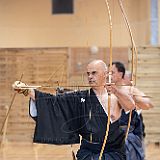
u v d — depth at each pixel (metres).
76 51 15.38
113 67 6.68
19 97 11.20
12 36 10.96
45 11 16.38
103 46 13.91
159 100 14.12
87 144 5.53
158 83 14.18
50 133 5.39
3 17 15.45
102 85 5.38
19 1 15.68
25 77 10.12
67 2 16.91
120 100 5.39
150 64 14.20
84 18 15.04
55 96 5.43
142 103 6.06
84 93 5.52
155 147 13.27
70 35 14.11
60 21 16.38
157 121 14.08
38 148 11.06
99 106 5.45
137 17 15.58
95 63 5.39
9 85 9.77
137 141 6.15
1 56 9.82
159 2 15.86
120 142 5.59
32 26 15.58
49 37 14.34
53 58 11.80
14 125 11.30
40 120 5.36
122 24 9.17
